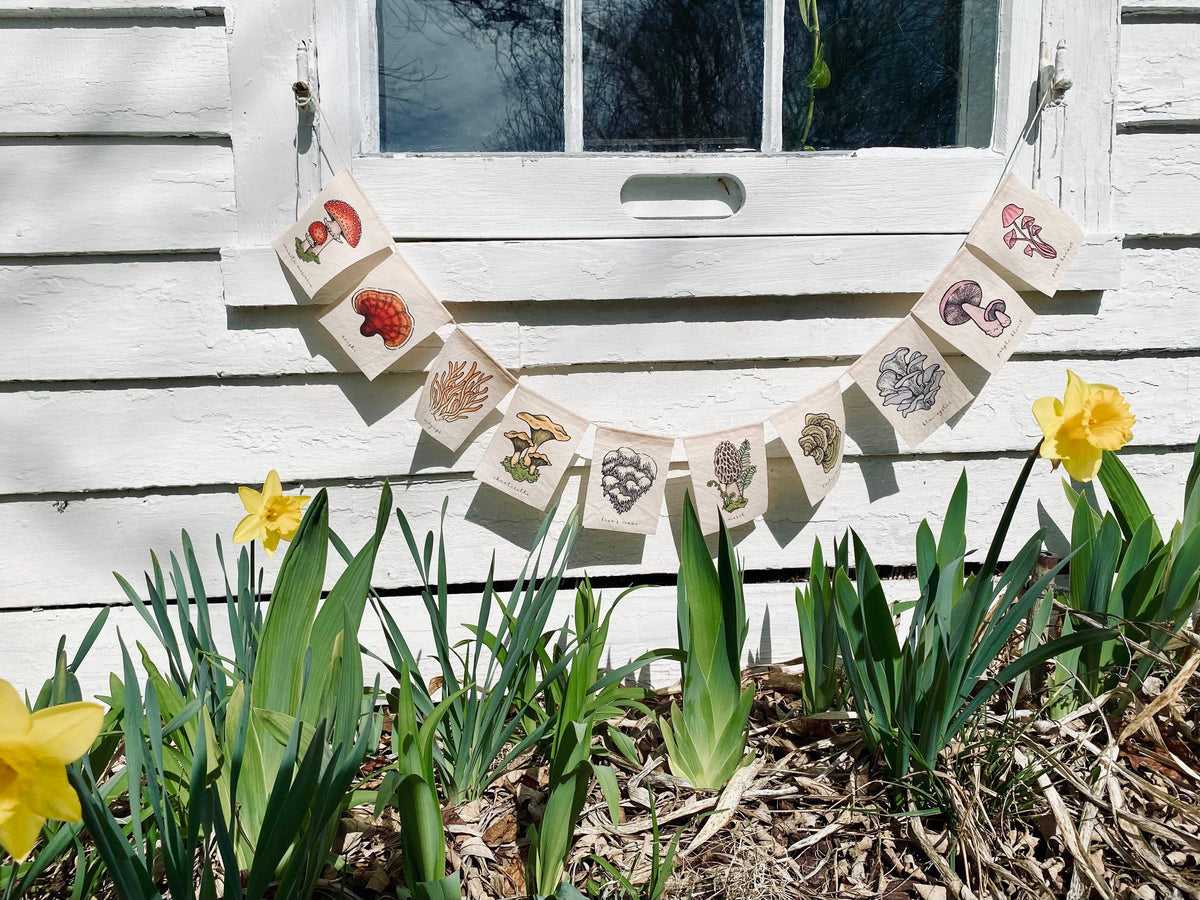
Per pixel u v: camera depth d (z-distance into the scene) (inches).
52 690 45.8
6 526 70.4
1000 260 72.4
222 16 66.7
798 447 72.4
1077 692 66.4
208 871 42.7
